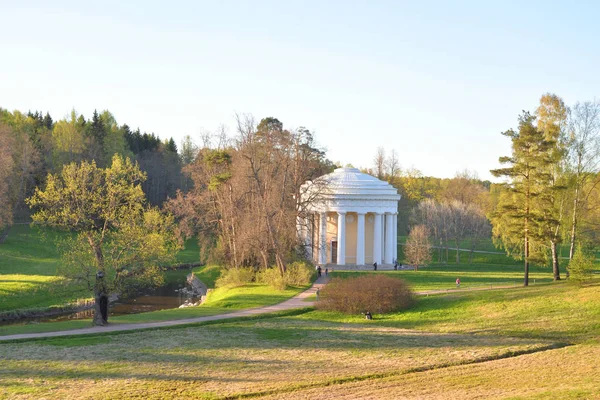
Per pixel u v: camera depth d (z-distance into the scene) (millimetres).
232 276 71938
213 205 78375
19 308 61281
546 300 48594
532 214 56344
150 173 157625
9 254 94000
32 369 31781
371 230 98812
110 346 38125
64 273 46438
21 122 139125
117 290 47281
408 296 52750
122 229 48312
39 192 47656
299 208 74938
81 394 27094
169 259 50188
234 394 27266
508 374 29938
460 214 113562
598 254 97125
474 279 75562
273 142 70812
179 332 43469
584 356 33562
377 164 152375
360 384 28875
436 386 27875
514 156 57938
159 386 28625
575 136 61344
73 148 135125
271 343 39312
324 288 55375
